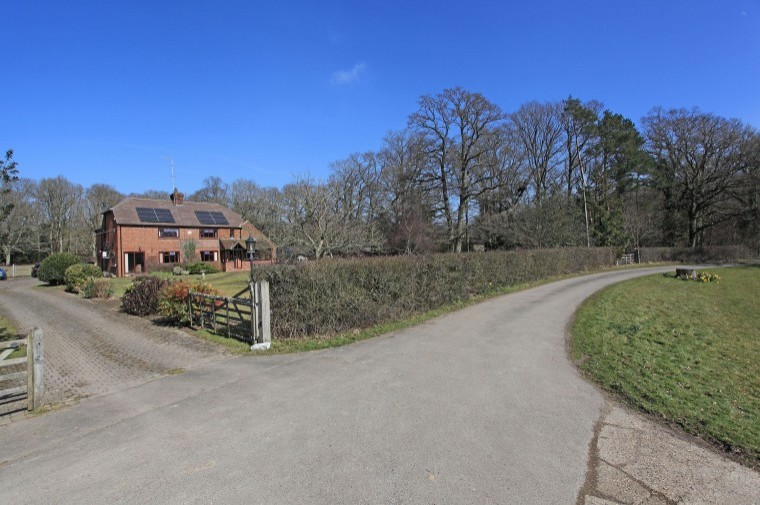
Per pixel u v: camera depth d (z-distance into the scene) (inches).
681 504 135.6
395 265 469.7
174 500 136.4
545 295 694.5
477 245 1689.2
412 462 158.4
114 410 223.3
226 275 1429.6
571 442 176.7
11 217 2203.5
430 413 205.2
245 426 193.6
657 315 553.6
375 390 238.5
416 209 1503.4
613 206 1744.6
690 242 1982.0
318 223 853.8
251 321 363.9
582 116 1749.5
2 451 179.3
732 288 917.2
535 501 134.8
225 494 139.0
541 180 1820.9
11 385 288.5
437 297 537.0
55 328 492.7
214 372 287.3
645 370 290.4
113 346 385.4
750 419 210.5
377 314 430.9
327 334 385.4
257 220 2404.0
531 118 1841.8
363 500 134.6
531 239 1387.8
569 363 300.5
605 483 146.3
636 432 188.2
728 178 1800.0
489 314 501.4
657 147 1972.2
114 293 848.3
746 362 334.6
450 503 133.2
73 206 2568.9
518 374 270.4
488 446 171.6
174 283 521.0
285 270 372.5
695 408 221.6
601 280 1000.9
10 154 386.0
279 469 154.4
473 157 1492.4
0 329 498.0
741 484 147.7
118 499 138.2
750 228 1854.1
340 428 188.7
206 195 2716.5
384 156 1756.9
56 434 195.2
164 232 1685.5
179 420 204.2
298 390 241.6
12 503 138.1
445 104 1486.2
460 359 304.2
